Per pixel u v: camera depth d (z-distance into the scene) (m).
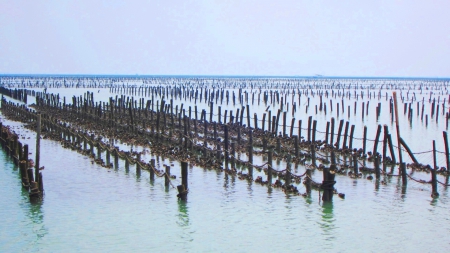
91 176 31.72
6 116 67.00
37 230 22.02
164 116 52.84
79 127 54.97
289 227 22.50
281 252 19.78
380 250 20.09
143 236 21.42
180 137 41.59
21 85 166.38
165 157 37.88
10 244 20.48
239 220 23.39
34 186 26.09
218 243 20.69
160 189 28.66
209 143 43.78
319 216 23.98
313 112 82.06
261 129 51.78
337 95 126.81
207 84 195.00
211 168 33.81
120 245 20.42
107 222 23.03
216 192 28.02
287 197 27.05
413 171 33.72
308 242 20.81
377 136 36.62
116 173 32.56
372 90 159.12
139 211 24.62
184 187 26.36
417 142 47.94
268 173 29.22
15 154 34.31
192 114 77.31
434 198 27.14
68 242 20.72
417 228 22.56
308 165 34.97
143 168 32.06
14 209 24.86
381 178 31.66
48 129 51.38
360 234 21.75
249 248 20.17
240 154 39.50
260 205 25.62
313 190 28.61
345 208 25.25
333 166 26.81
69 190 28.38
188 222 23.11
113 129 52.66
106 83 197.75
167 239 21.11
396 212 24.69
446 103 101.69
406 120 67.75
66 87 162.12
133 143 44.38
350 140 39.44
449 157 35.84
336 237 21.39
